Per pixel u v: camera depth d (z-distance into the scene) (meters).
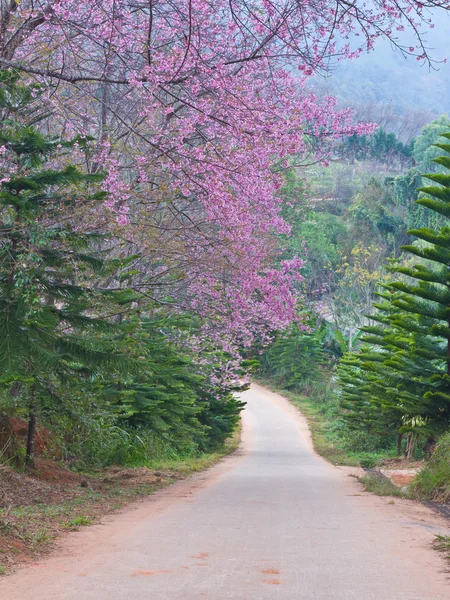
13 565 6.01
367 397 29.39
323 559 6.36
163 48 13.68
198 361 22.00
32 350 8.88
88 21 12.20
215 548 6.90
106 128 14.32
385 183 72.88
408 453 24.12
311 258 56.38
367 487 14.08
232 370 25.17
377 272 48.78
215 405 29.64
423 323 20.89
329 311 56.94
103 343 9.60
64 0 11.05
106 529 8.27
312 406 51.78
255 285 16.14
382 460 24.69
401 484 15.08
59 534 7.74
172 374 18.44
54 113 11.59
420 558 6.48
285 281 16.62
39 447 14.44
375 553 6.71
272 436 38.69
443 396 19.61
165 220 16.31
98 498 11.38
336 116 15.80
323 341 62.59
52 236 9.51
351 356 32.50
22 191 9.69
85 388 11.83
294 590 5.15
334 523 8.88
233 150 13.43
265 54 12.34
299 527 8.45
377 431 27.42
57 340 9.49
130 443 19.11
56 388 11.69
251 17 11.40
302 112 14.81
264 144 12.77
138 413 19.42
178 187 13.71
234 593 5.03
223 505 11.02
